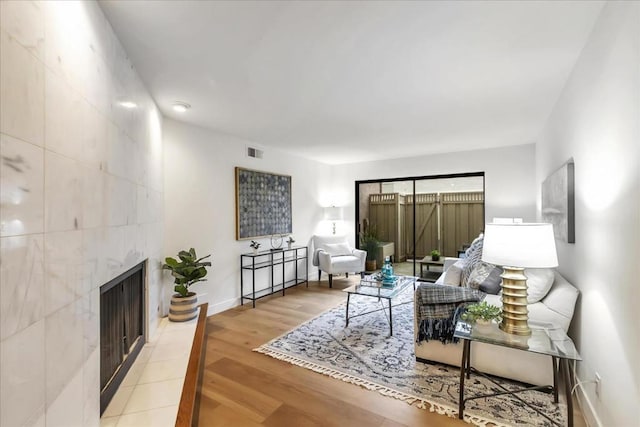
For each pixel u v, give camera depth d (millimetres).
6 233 850
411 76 2369
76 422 1240
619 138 1413
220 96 2730
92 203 1425
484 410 1899
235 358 2607
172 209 3348
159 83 2439
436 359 2449
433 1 1523
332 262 5207
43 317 1020
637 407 1253
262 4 1536
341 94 2719
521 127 3760
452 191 5371
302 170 5637
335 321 3490
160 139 3076
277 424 1790
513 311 1865
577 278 2115
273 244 4848
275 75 2334
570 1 1533
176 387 1911
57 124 1135
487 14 1629
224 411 1908
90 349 1385
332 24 1709
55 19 1130
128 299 2146
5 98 857
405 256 5812
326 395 2070
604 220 1604
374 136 4188
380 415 1864
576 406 1932
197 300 3293
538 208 4242
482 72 2312
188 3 1524
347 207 6332
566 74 2334
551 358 2062
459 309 2375
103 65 1579
